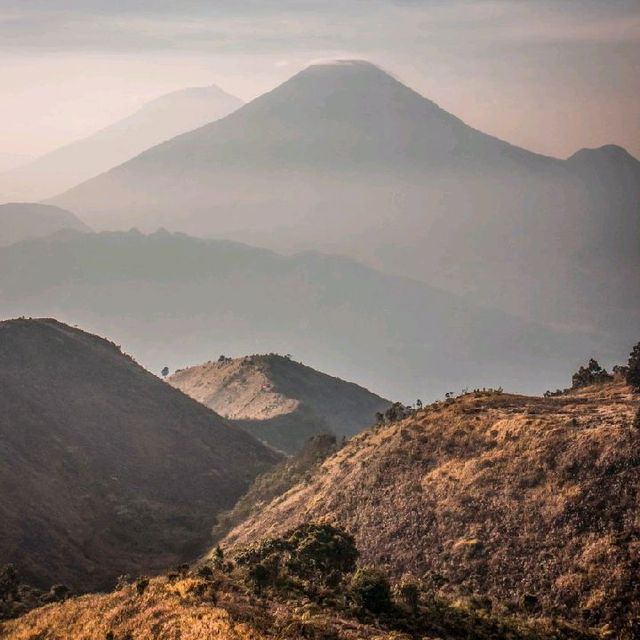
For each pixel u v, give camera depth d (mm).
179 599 94438
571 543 107750
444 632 93125
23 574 159500
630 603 96938
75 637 95500
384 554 121375
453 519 120625
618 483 112000
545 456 121938
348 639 83000
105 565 175250
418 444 141250
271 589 99562
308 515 142250
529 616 100688
